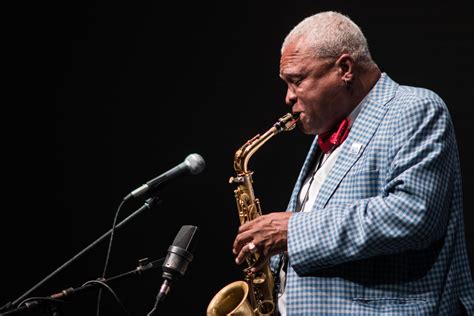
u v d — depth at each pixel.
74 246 12.13
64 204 12.18
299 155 11.66
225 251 11.90
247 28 11.95
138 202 12.10
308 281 5.68
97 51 12.27
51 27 12.32
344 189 5.83
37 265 12.15
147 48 12.20
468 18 10.86
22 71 12.31
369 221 5.40
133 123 12.18
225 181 11.95
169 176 6.01
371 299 5.55
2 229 12.18
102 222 12.13
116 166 12.17
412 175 5.43
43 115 12.27
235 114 11.95
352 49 6.15
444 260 5.66
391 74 11.13
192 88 12.08
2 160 12.27
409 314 5.50
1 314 5.48
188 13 12.15
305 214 5.71
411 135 5.64
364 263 5.64
